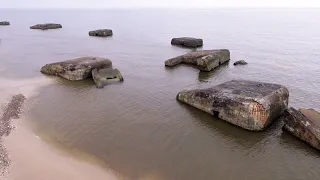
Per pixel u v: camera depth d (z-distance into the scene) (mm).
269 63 46250
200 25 121875
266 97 22547
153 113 26078
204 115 25328
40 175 17094
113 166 18328
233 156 19484
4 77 37906
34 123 24109
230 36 82000
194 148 20422
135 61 48281
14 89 32844
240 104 22578
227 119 23781
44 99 29719
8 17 192125
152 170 17969
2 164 17938
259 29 101312
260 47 61781
